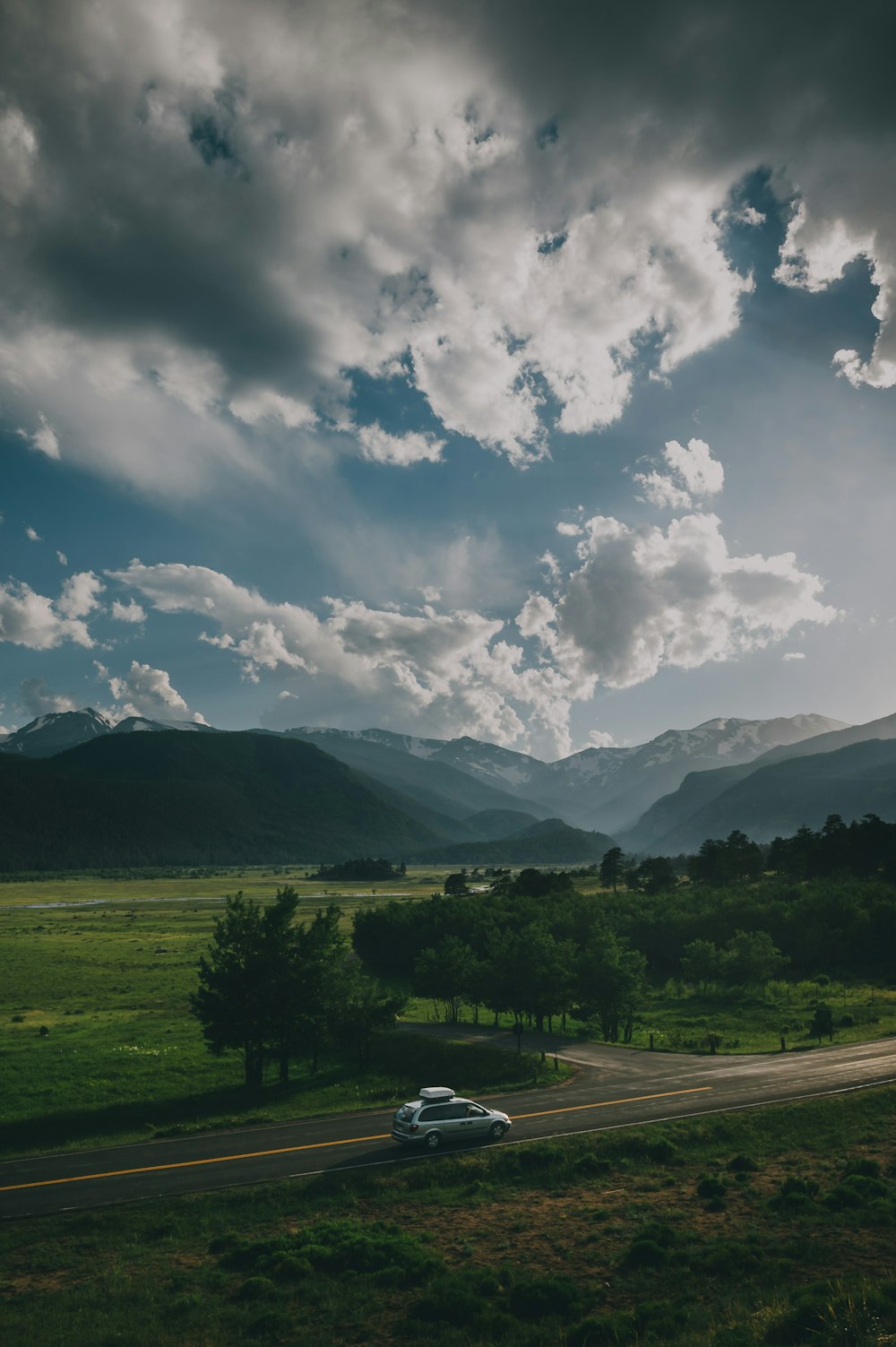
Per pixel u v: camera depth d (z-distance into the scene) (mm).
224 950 72188
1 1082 66688
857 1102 50594
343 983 74125
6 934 193625
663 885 195875
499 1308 27047
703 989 118438
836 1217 33719
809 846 193875
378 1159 43531
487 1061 69188
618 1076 61594
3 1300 29266
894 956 129500
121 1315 27641
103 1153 46531
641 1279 28922
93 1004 110625
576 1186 40062
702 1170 41531
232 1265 32125
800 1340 21781
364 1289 29281
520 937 92125
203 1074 70875
